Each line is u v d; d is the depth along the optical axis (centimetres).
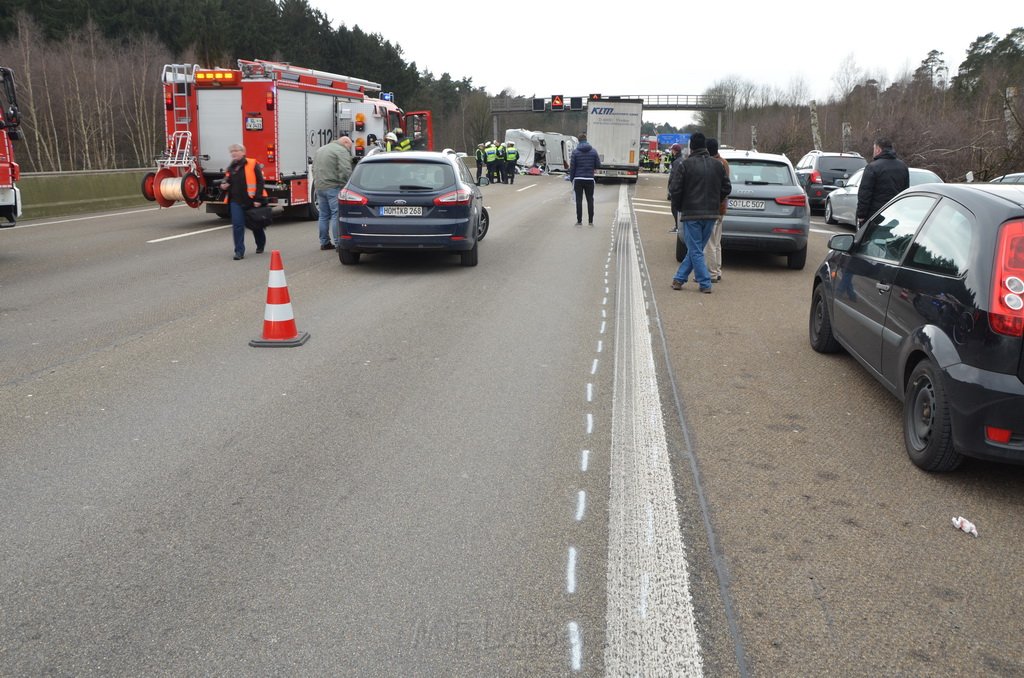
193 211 1998
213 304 877
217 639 290
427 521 381
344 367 637
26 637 290
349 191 1101
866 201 1015
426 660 280
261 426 503
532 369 638
